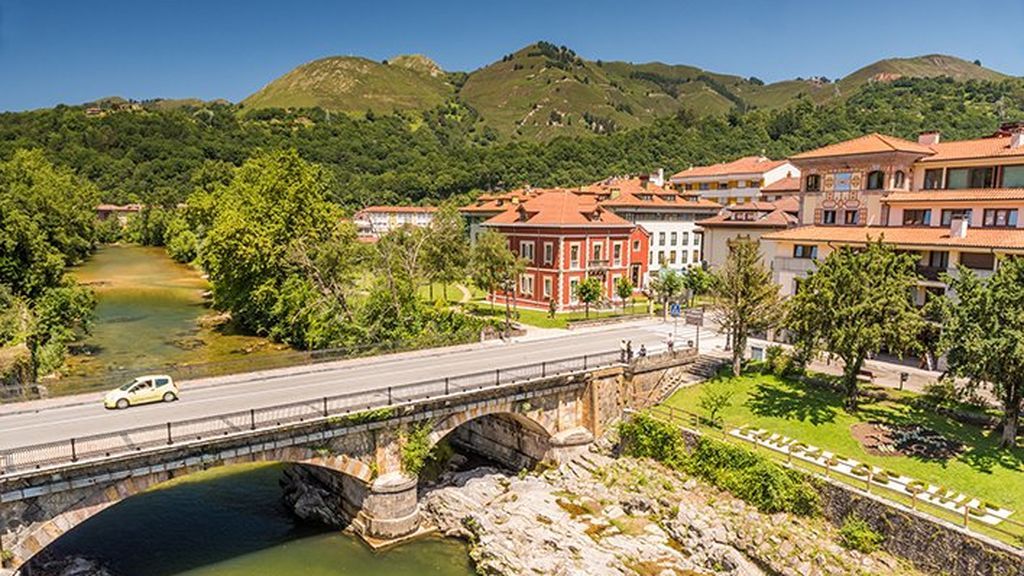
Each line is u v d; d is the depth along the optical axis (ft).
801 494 104.94
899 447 112.57
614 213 274.77
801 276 172.14
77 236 350.23
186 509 115.65
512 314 219.00
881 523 95.66
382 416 105.29
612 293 247.09
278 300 205.05
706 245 263.08
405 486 108.47
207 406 108.27
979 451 108.27
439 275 213.87
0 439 90.53
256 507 117.50
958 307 109.40
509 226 243.19
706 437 120.78
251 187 244.83
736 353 149.89
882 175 172.55
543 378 127.34
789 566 94.02
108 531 106.93
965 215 156.56
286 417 97.55
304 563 100.17
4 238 186.09
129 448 83.20
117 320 238.89
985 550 84.99
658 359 148.77
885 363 154.10
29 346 159.94
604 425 139.44
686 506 108.99
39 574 91.35
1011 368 100.89
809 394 137.18
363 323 180.04
